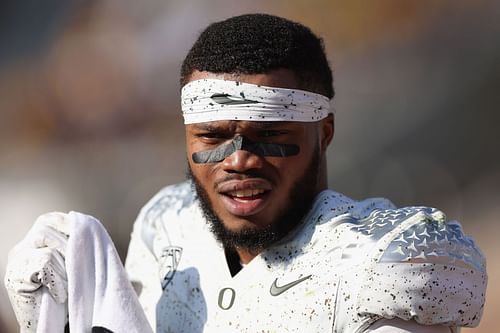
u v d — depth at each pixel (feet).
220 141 18.02
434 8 83.71
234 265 19.63
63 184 82.17
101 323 18.33
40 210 77.20
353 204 18.97
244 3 88.33
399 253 16.87
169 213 21.86
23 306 18.45
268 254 18.72
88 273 18.78
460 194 72.90
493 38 80.69
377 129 77.87
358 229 17.83
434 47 81.71
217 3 89.15
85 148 88.79
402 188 74.18
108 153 86.48
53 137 92.17
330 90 19.15
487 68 79.05
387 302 16.84
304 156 18.17
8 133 94.12
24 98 95.50
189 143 18.57
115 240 78.48
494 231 65.05
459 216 70.13
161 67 89.40
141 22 92.79
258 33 17.80
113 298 18.58
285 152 17.87
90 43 94.38
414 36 82.84
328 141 19.54
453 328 17.47
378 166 75.41
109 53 92.58
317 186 19.26
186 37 89.04
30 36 99.91
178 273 20.31
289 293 18.04
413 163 75.56
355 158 76.02
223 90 17.63
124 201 81.61
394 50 82.48
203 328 19.17
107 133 89.66
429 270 16.81
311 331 17.52
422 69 81.10
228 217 18.40
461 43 81.41
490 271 55.42
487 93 77.97
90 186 82.48
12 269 18.56
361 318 17.15
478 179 73.82
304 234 18.54
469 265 17.13
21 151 90.89
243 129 17.69
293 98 17.75
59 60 95.71
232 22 18.22
